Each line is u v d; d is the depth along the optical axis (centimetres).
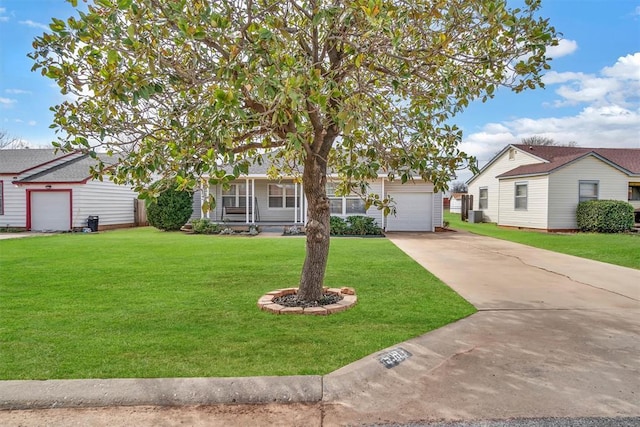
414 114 519
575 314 505
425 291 618
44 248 1125
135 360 348
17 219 1847
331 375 321
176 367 333
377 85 536
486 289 647
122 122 452
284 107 354
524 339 415
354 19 406
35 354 360
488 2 407
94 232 1788
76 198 1816
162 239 1409
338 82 461
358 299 566
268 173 736
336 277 724
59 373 322
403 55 444
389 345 387
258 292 604
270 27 393
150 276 724
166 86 433
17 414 276
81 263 866
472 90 525
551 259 980
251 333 419
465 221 2698
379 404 290
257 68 345
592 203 1689
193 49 398
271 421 269
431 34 453
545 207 1781
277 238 1467
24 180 1819
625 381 321
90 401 288
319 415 276
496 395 300
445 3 424
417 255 1045
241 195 1988
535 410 278
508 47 465
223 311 501
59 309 507
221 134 340
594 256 1027
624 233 1633
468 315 494
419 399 296
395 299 568
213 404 290
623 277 755
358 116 363
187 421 268
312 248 534
